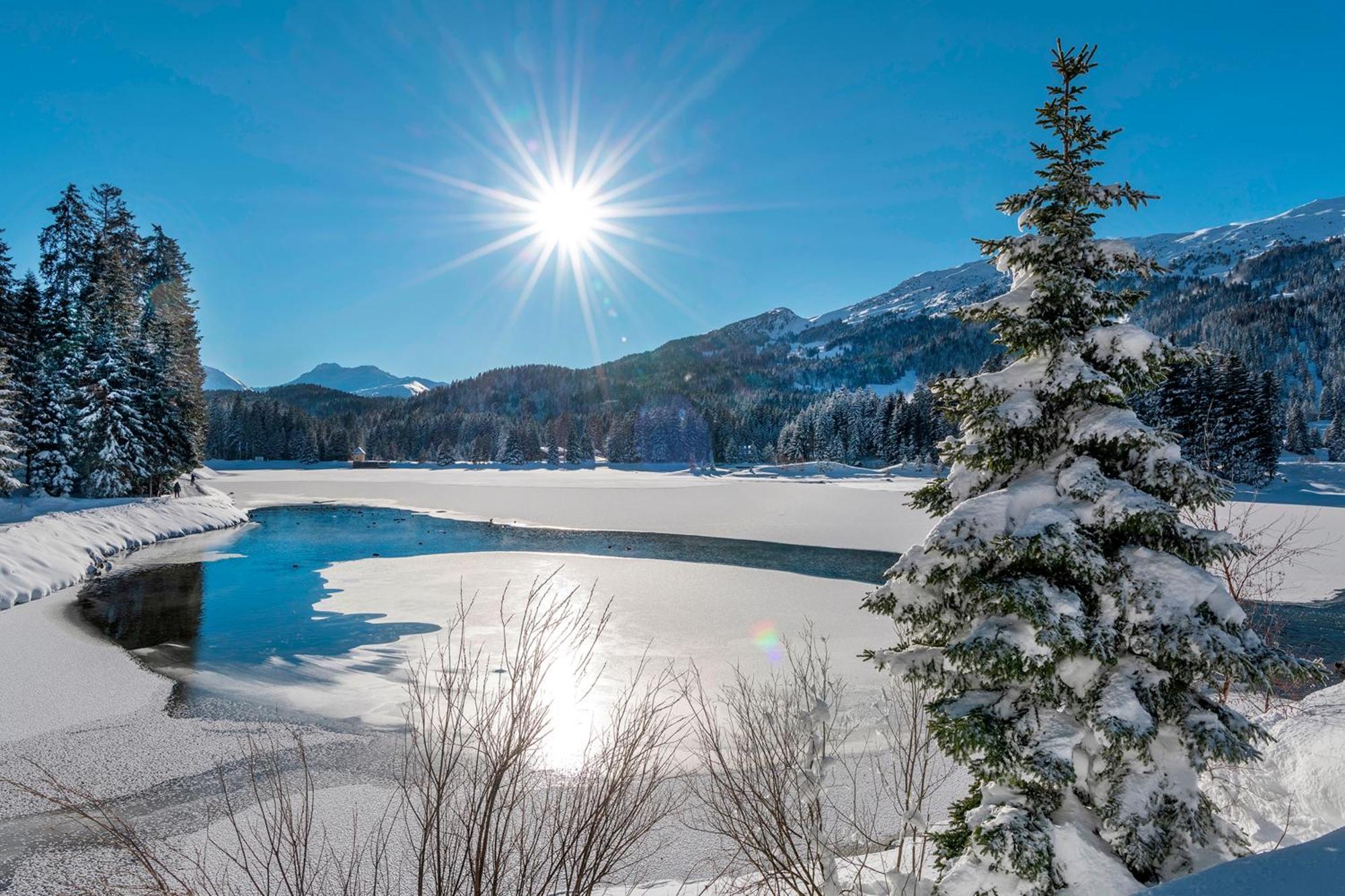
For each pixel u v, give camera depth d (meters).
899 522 33.41
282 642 12.81
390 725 8.74
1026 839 3.14
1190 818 3.16
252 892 5.33
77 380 31.41
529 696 3.34
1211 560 3.48
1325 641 12.93
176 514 29.64
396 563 21.73
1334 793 4.33
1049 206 3.85
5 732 8.77
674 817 6.05
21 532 19.67
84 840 6.26
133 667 11.39
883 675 10.56
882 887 3.94
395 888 5.23
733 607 15.70
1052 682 3.45
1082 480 3.52
